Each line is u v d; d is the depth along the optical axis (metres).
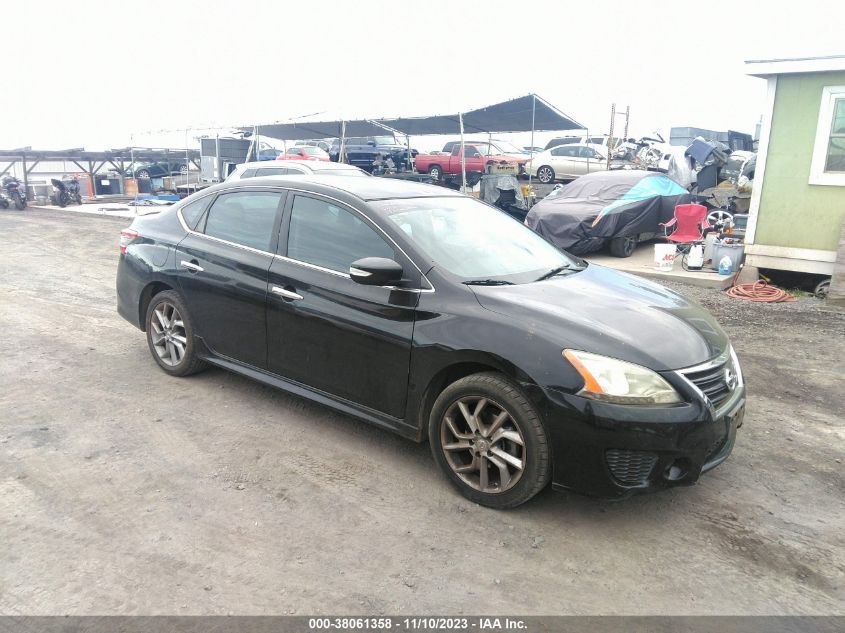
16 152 24.88
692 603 2.74
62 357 5.66
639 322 3.43
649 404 3.04
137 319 5.38
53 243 13.43
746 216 11.95
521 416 3.20
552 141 28.11
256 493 3.52
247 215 4.63
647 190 12.16
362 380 3.86
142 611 2.61
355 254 3.95
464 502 3.48
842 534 3.26
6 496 3.41
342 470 3.79
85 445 4.00
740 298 8.79
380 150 25.73
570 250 11.76
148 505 3.36
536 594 2.78
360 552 3.03
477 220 4.45
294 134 23.53
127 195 28.59
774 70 8.96
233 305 4.50
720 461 3.32
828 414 4.79
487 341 3.31
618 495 3.11
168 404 4.66
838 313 7.93
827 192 9.05
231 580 2.81
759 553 3.09
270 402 4.74
